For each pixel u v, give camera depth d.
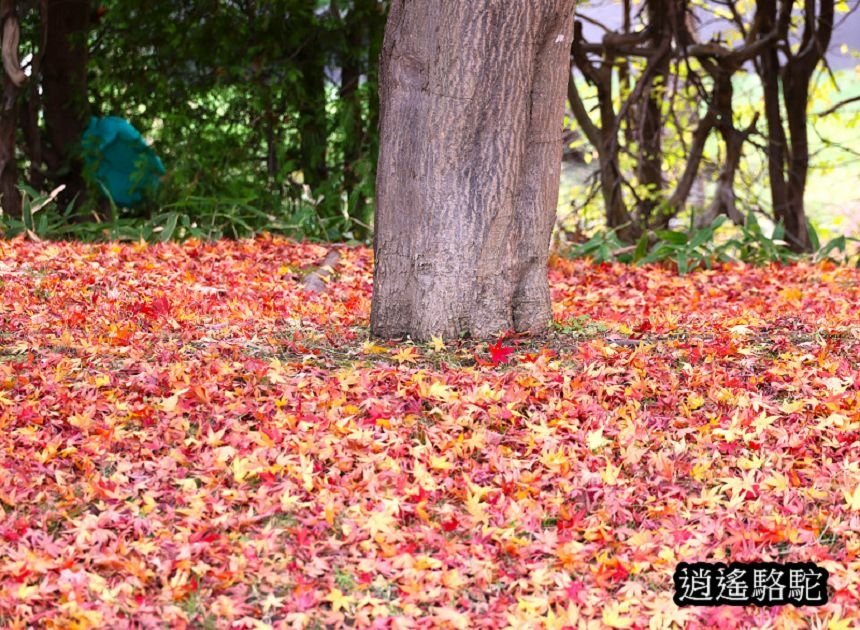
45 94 11.98
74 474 3.61
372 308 5.31
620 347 5.09
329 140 11.43
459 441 3.89
